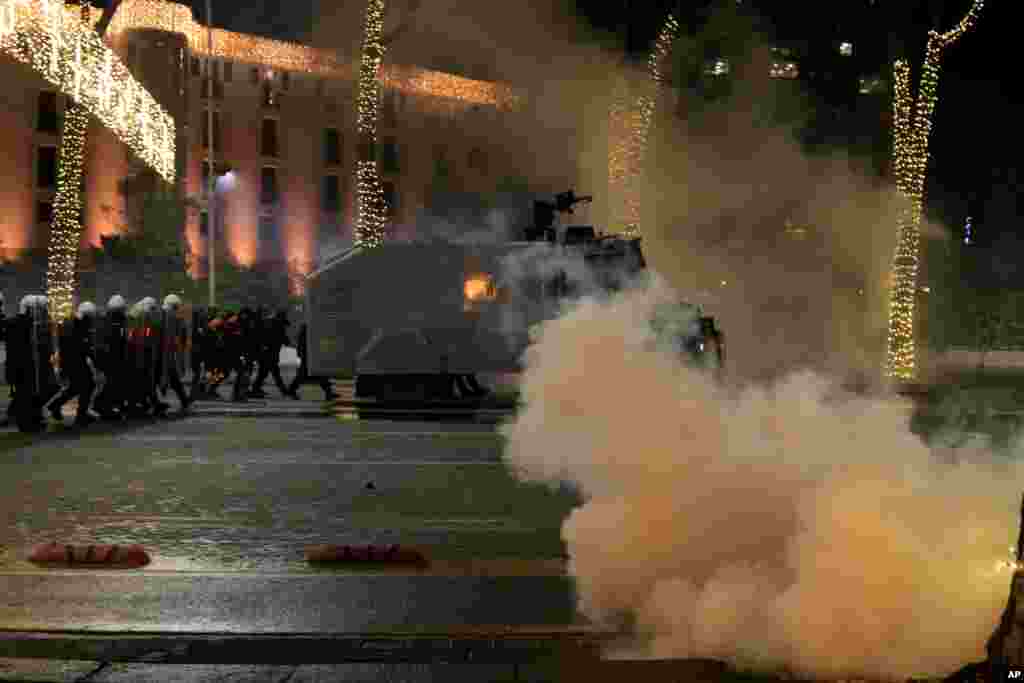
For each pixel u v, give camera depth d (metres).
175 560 14.05
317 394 44.41
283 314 41.00
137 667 9.73
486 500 18.61
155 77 103.00
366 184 50.75
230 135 117.25
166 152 80.94
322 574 13.27
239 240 118.06
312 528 16.19
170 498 18.72
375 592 12.46
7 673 9.52
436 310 37.97
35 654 10.19
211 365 39.91
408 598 12.22
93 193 103.94
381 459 23.70
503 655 10.19
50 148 104.00
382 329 38.00
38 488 19.69
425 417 33.97
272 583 12.83
